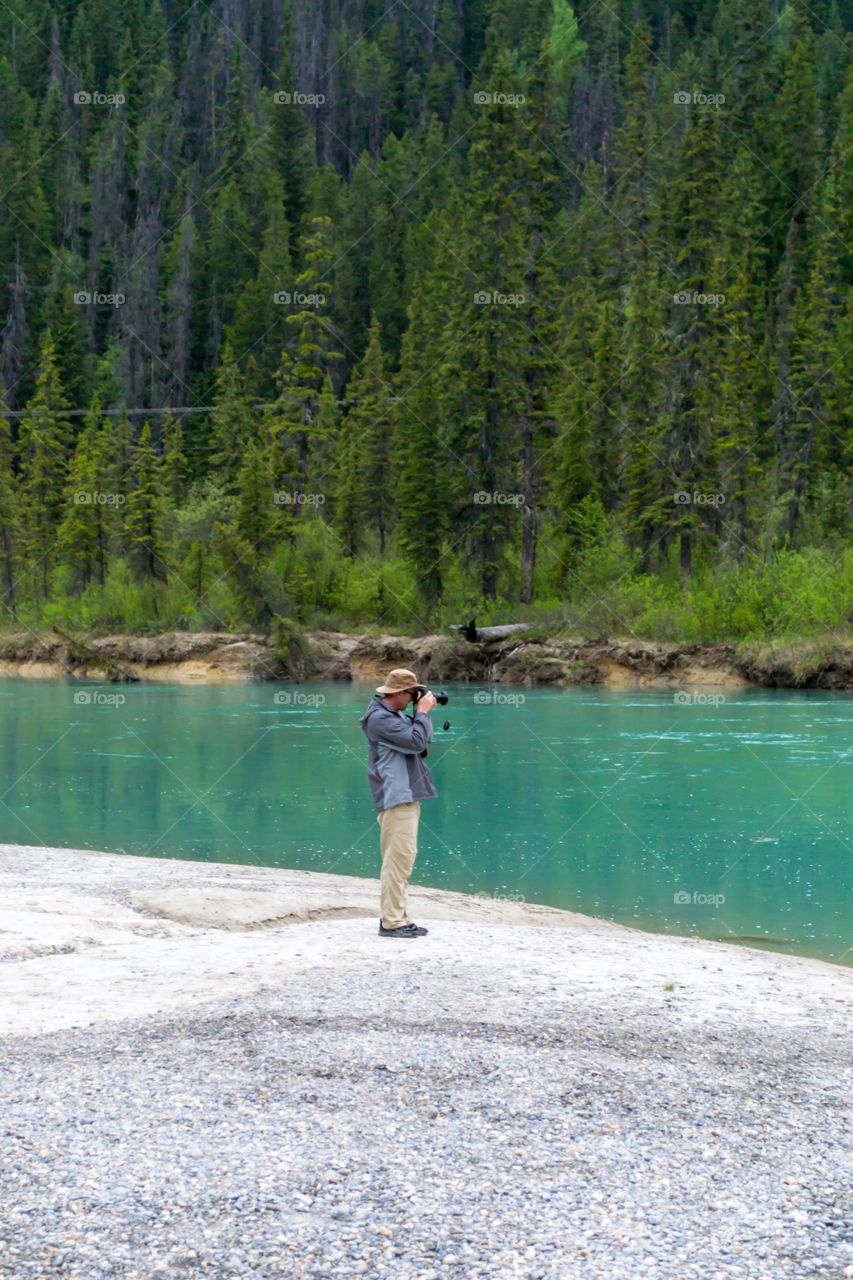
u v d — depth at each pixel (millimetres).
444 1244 4750
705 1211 5074
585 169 124938
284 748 29766
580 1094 6402
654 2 165125
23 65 166250
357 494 74000
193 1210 5012
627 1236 4840
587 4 171250
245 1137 5762
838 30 140500
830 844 17359
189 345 126875
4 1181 5277
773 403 71375
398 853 10555
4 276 124312
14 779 24703
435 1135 5809
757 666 48438
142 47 163375
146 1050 7125
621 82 147750
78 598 75188
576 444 65938
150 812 20953
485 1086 6488
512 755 27391
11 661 65000
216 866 15719
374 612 65250
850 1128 6070
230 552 62656
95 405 90875
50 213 137875
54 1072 6727
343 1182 5277
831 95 113438
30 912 11633
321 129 159375
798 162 91812
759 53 106000
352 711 39750
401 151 137125
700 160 60750
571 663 52094
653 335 64750
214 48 169125
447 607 62812
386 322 115812
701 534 60188
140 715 38188
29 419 90875
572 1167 5477
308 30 170750
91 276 132375
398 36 171125
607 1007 8164
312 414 78625
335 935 10641
